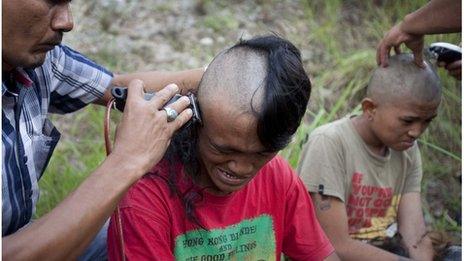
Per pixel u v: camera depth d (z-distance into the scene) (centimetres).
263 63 143
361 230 220
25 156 160
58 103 188
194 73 191
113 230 154
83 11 350
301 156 218
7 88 158
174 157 157
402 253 222
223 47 333
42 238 137
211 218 159
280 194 168
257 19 352
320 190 209
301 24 349
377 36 336
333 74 311
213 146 145
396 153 223
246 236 164
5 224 156
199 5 357
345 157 212
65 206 139
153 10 355
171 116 143
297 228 172
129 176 141
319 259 173
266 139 141
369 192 218
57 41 150
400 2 346
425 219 261
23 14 142
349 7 354
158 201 155
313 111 295
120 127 144
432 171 279
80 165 270
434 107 207
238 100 140
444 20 198
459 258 235
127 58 324
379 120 209
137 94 146
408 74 205
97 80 187
